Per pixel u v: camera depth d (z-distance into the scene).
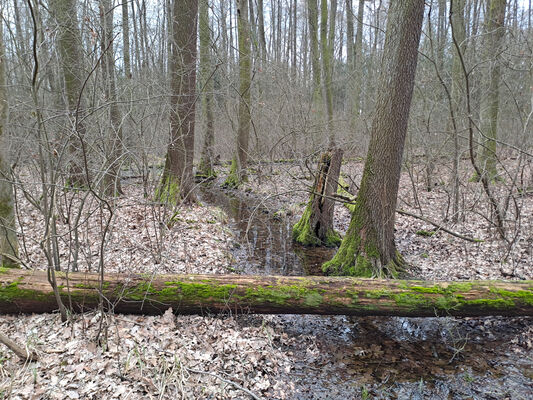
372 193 5.50
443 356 4.05
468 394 3.48
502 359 3.94
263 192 11.73
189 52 8.51
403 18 4.93
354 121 14.50
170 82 8.59
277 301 4.29
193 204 9.10
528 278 5.20
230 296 4.29
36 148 4.88
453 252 6.36
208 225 7.92
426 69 10.38
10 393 2.94
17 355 3.24
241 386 3.40
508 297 4.12
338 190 9.72
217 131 15.66
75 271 4.31
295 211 9.91
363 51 18.03
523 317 4.55
